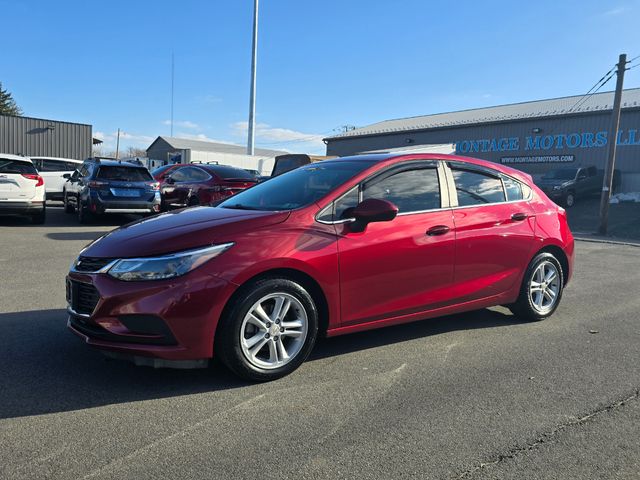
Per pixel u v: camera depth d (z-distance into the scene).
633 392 3.76
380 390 3.72
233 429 3.11
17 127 28.92
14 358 4.12
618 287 7.52
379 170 4.41
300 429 3.13
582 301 6.56
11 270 7.32
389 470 2.72
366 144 40.84
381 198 4.36
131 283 3.47
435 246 4.50
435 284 4.56
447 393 3.69
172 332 3.45
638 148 26.92
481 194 5.03
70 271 3.88
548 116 30.08
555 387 3.82
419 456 2.86
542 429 3.19
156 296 3.43
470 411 3.41
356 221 4.09
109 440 2.95
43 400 3.43
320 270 3.88
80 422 3.15
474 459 2.84
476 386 3.82
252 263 3.61
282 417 3.28
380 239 4.18
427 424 3.22
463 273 4.75
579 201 25.09
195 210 4.45
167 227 3.82
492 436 3.09
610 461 2.85
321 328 4.07
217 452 2.86
